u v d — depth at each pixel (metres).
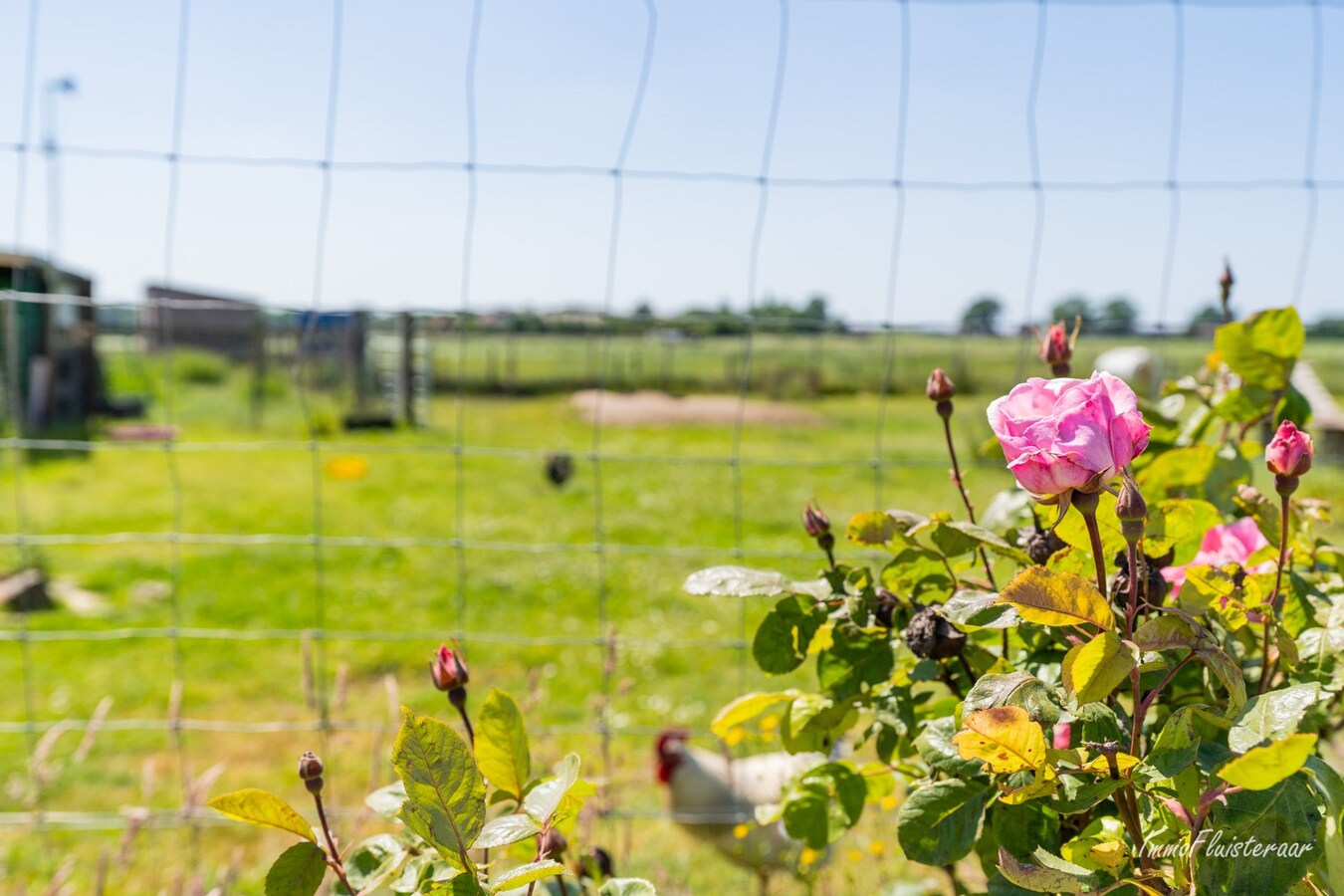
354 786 4.24
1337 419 8.45
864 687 1.39
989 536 1.23
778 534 10.64
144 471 14.57
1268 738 0.94
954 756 1.18
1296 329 1.60
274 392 23.91
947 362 20.72
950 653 1.23
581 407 26.05
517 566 8.76
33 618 7.15
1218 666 0.99
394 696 2.07
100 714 2.76
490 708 1.25
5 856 3.54
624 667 5.96
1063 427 0.98
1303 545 1.46
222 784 4.34
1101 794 1.03
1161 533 1.13
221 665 6.09
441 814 1.04
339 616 7.38
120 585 8.05
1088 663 0.96
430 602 7.73
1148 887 1.01
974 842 1.16
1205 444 1.62
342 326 22.64
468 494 13.27
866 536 1.35
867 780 1.60
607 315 2.60
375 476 14.57
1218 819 1.00
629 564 8.87
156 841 3.51
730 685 5.63
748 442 19.09
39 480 13.50
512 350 29.00
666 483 13.97
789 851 2.80
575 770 1.13
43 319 19.27
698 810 3.25
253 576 8.39
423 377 22.72
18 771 4.51
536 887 1.37
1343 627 1.20
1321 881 1.08
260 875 3.26
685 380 31.91
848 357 30.09
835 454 17.06
